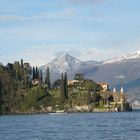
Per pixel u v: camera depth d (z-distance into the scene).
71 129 177.62
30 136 145.25
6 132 164.75
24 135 149.50
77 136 143.38
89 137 139.25
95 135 146.12
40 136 144.88
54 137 140.88
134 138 133.62
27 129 182.00
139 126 190.50
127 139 131.12
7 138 138.88
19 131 169.50
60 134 152.00
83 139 133.50
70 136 143.75
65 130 172.00
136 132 155.00
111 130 167.75
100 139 132.62
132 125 199.50
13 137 142.12
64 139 134.12
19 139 135.25
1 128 191.00
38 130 174.12
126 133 151.62
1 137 142.62
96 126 196.50
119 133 152.25
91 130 169.62
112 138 134.75
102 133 154.00
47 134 152.75
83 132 159.88
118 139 131.50
